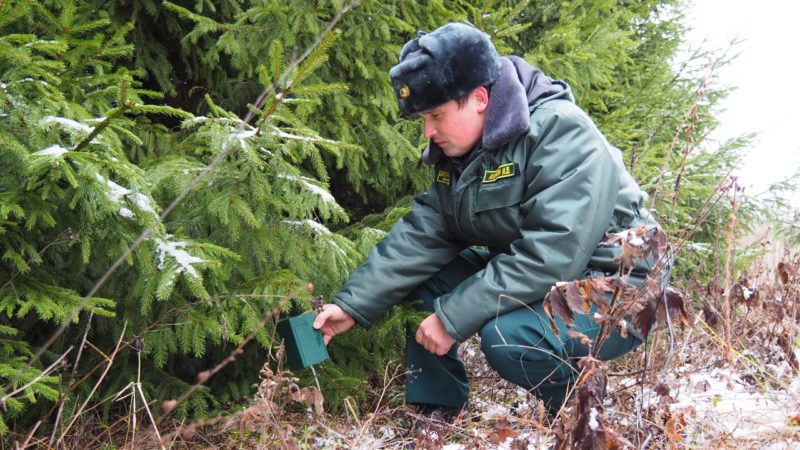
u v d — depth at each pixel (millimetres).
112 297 1990
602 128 3512
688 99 3963
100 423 2008
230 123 1959
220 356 2477
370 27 2674
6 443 1812
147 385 2146
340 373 2246
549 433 1603
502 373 1847
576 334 1439
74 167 1616
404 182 3121
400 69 1810
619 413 1711
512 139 1836
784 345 2240
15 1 1727
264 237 2020
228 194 1930
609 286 1424
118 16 2518
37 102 1658
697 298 2955
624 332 1454
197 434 2049
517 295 1766
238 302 1953
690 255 3508
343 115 2748
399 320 2146
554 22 3449
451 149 1940
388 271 2025
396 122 2938
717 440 1624
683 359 2326
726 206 3691
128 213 1726
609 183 1792
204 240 2025
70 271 1980
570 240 1725
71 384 1694
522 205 1846
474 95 1864
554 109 1837
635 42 3604
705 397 1968
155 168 1980
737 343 2281
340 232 2676
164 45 2801
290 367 1943
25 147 1600
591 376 1368
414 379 2104
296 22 2412
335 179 3139
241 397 2428
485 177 1892
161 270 1753
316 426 1998
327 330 2037
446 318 1822
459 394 2107
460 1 2916
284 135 1888
